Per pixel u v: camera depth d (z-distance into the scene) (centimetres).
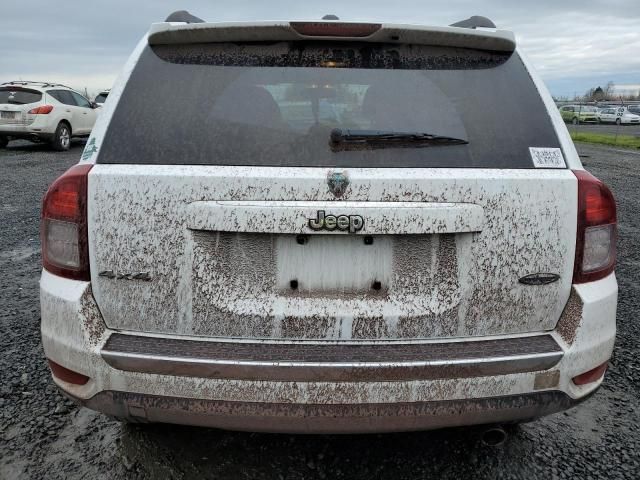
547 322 198
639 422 277
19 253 552
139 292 191
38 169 1148
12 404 281
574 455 249
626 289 463
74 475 230
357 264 191
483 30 213
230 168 187
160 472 232
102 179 188
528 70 218
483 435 214
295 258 190
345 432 188
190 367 181
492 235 190
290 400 181
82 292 191
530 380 188
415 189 185
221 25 205
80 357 190
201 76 207
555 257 194
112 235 189
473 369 183
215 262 189
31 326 375
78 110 1616
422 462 241
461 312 193
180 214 186
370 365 180
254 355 183
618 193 925
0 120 1462
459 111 204
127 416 192
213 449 247
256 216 183
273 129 197
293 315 189
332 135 192
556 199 193
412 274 192
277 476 231
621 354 348
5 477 229
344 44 214
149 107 201
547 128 205
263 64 210
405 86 209
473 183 187
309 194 184
